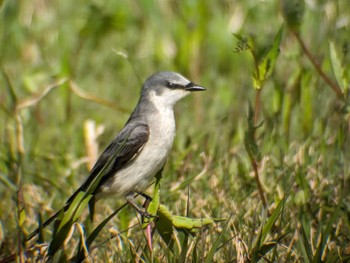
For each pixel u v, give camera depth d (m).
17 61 16.94
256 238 9.33
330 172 10.95
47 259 9.09
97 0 18.19
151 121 10.55
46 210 11.10
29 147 13.21
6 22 16.64
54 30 17.59
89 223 10.23
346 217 9.78
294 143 11.95
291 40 14.75
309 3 14.77
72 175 12.37
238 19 16.45
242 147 12.13
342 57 12.14
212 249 8.66
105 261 9.48
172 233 9.31
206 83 15.74
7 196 11.70
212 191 11.02
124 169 10.41
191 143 12.47
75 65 16.44
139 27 17.72
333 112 12.23
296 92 12.47
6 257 9.73
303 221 9.42
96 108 15.47
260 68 10.44
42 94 13.95
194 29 16.36
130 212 10.93
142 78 16.39
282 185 10.69
